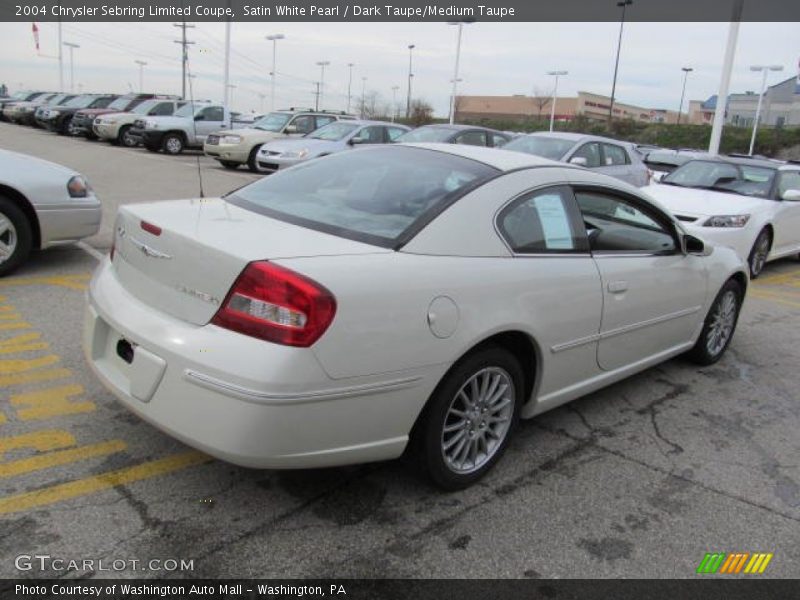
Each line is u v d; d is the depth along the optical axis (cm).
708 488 342
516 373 330
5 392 379
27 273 626
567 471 348
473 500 314
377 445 275
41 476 302
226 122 2312
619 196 398
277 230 293
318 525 284
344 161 376
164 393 261
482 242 310
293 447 252
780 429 420
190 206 332
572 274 346
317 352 247
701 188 952
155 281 283
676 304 443
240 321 249
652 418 423
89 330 312
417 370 276
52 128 2828
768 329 644
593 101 8506
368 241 289
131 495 294
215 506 291
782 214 909
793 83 6919
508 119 7612
